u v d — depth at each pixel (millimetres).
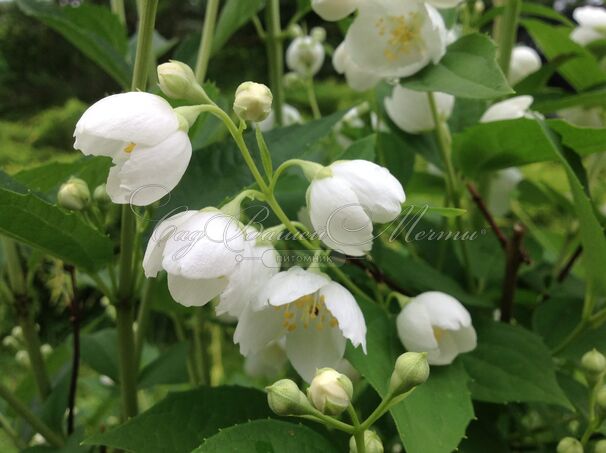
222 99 203
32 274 217
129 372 179
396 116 211
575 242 241
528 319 227
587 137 176
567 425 207
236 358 505
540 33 250
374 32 171
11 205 141
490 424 187
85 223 151
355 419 120
